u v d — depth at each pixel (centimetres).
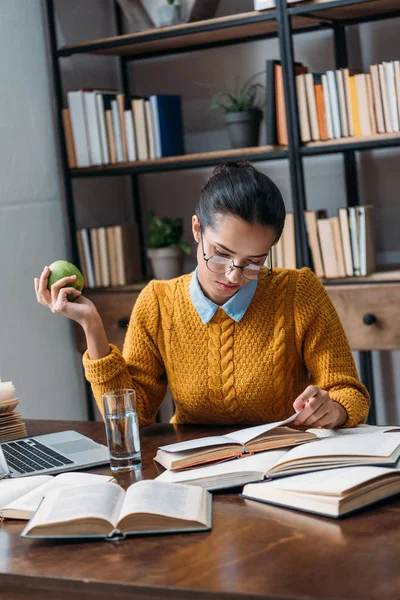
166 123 316
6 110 302
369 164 318
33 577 109
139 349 187
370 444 141
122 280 326
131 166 316
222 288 166
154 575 106
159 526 120
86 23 350
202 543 115
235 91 328
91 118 320
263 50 333
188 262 356
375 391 327
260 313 177
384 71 270
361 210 280
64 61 338
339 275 284
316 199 332
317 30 319
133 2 315
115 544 117
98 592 106
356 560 106
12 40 306
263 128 337
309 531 117
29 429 194
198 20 311
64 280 174
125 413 150
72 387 332
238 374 177
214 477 136
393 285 272
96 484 130
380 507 125
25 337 308
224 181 159
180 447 148
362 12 296
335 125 279
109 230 325
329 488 123
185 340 181
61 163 330
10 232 303
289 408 180
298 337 177
